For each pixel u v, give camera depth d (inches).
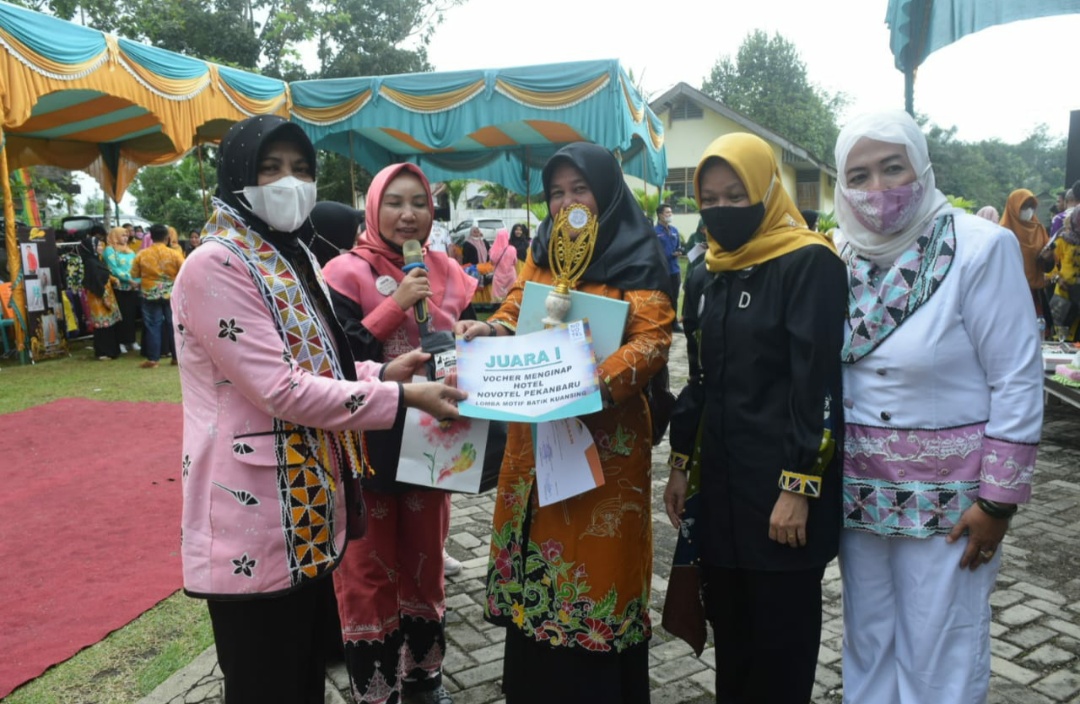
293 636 72.7
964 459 73.5
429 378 95.4
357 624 96.0
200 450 68.5
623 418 83.4
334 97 409.1
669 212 486.0
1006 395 70.7
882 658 81.6
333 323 76.8
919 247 74.9
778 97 1899.6
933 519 74.4
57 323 414.6
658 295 82.0
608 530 82.0
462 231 802.8
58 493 192.1
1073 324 288.8
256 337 66.6
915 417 74.4
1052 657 111.1
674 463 91.0
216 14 750.5
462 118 378.3
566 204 84.7
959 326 72.7
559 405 75.2
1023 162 2564.0
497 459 91.7
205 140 493.7
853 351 77.4
